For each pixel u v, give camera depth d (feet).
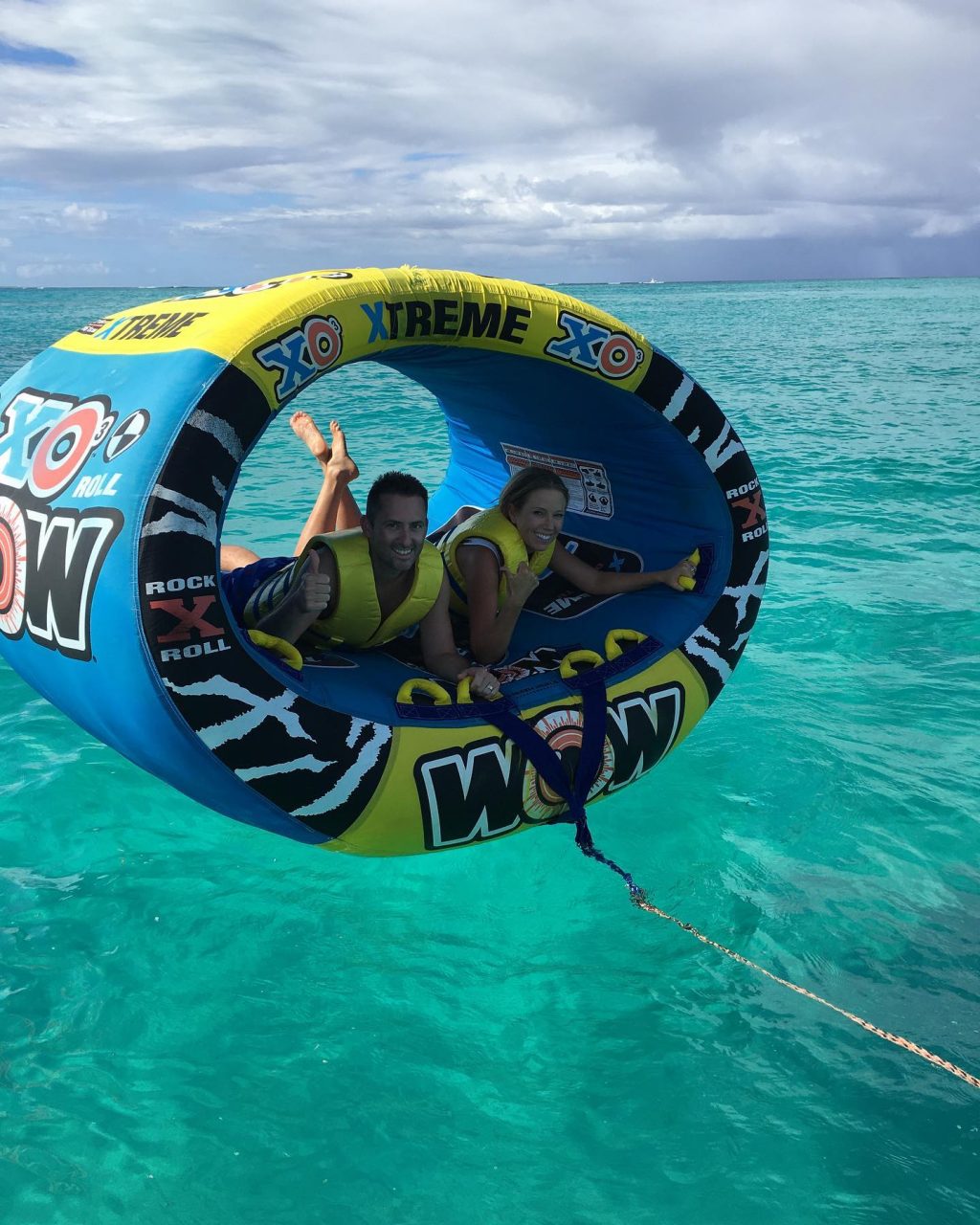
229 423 6.56
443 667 8.38
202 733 6.75
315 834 7.52
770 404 37.52
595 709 8.32
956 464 25.48
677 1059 7.37
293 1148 6.63
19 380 7.96
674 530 9.68
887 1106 6.95
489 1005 7.91
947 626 14.73
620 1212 6.23
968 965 8.28
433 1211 6.23
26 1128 6.70
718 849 9.77
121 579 6.42
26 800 10.22
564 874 9.46
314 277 7.23
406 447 28.04
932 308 139.44
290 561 9.52
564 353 8.14
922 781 10.80
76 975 8.02
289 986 8.04
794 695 12.66
